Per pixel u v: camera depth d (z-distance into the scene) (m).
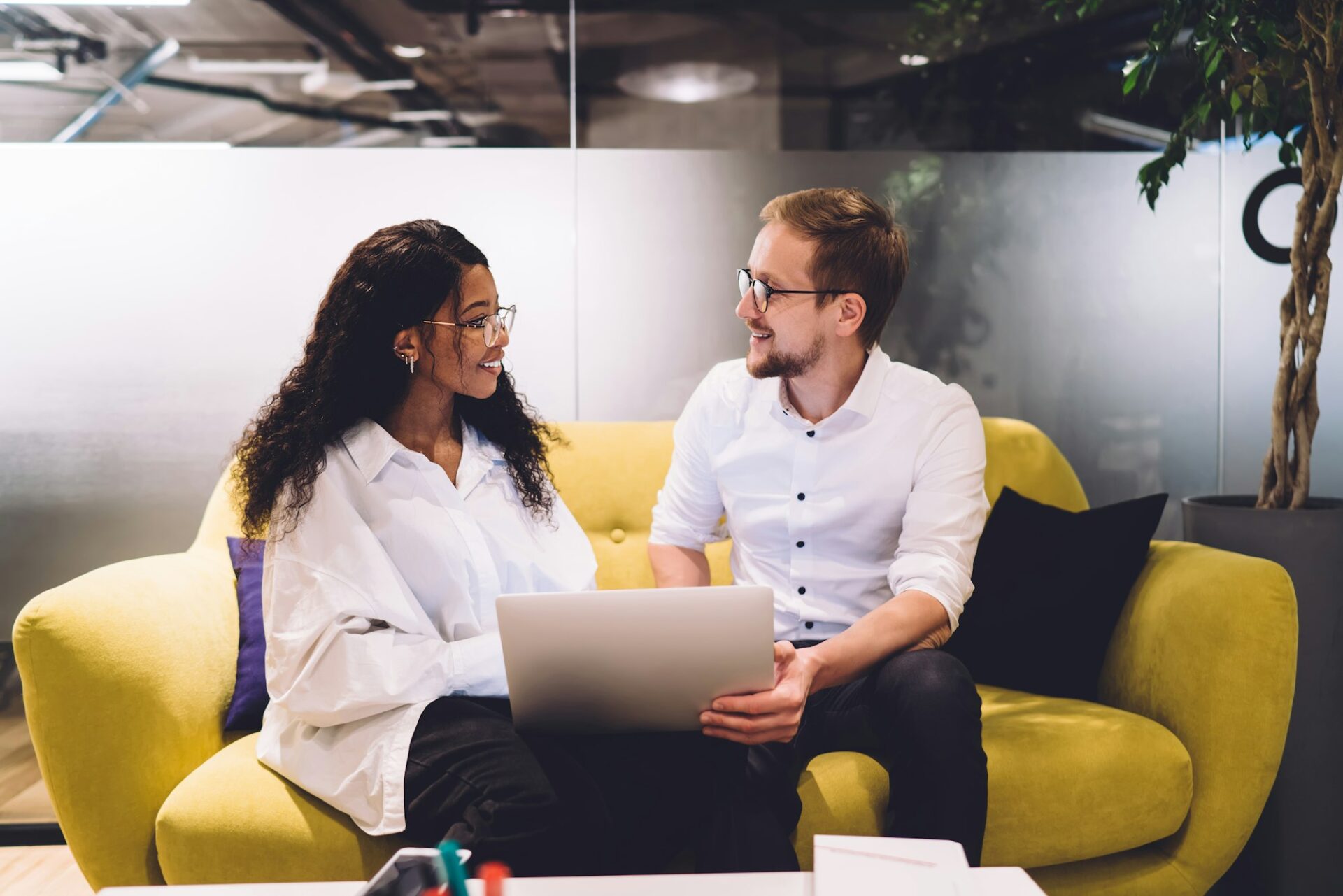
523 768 1.28
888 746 1.40
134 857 1.46
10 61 2.49
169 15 2.52
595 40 2.59
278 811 1.37
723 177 2.61
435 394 1.57
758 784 1.33
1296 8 2.06
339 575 1.40
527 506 1.67
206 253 2.54
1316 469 2.67
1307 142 2.09
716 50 2.60
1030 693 1.81
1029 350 2.64
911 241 2.62
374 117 2.57
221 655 1.69
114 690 1.46
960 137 2.62
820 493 1.75
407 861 0.96
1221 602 1.59
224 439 2.54
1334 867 1.97
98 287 2.52
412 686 1.36
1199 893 1.61
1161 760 1.55
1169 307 2.65
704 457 1.87
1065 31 2.62
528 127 2.60
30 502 2.51
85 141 2.51
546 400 2.62
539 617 1.20
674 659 1.23
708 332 2.62
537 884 0.99
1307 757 1.97
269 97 2.54
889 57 2.61
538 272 2.61
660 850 1.37
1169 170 2.24
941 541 1.62
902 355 2.63
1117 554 1.82
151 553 2.53
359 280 1.50
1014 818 1.49
